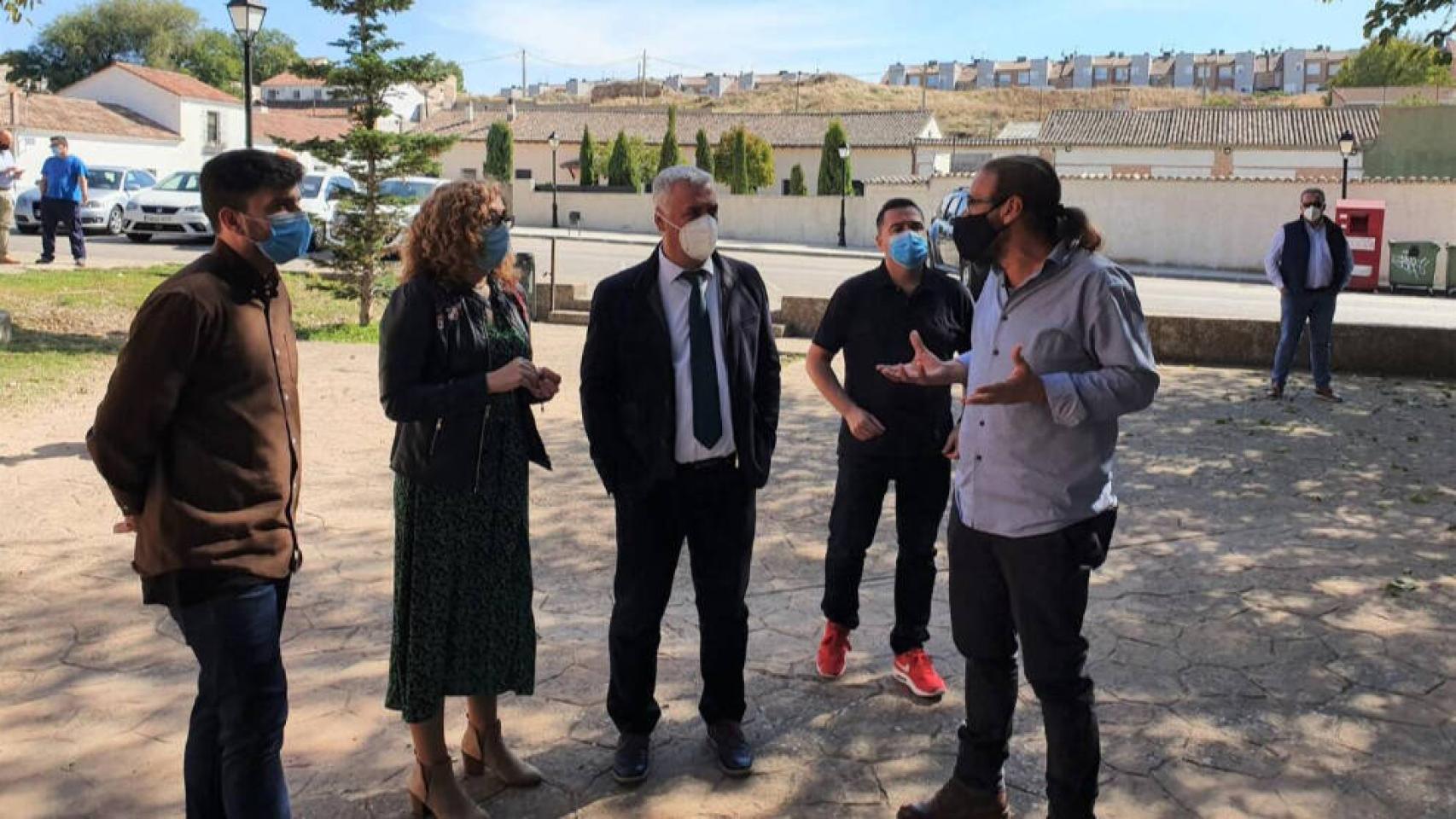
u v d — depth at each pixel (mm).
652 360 3518
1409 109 34219
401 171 13641
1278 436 8617
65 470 7141
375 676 4344
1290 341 10055
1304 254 9805
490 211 3223
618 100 128750
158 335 2627
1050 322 2984
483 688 3330
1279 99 122812
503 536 3336
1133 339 2938
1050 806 3119
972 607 3209
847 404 4020
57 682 4250
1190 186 30344
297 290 16984
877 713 4066
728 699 3699
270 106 78750
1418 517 6465
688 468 3580
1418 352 11500
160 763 3676
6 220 17469
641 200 42938
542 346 12906
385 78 13039
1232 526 6312
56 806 3410
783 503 6773
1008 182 2943
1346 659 4461
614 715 3609
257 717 2809
